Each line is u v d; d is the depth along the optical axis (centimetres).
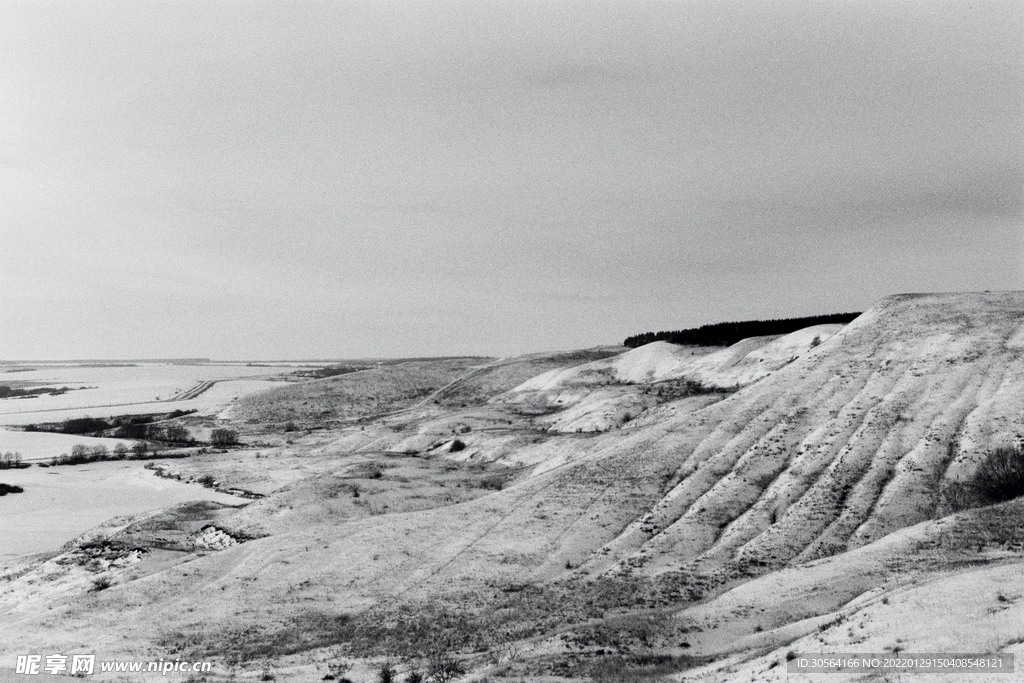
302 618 4647
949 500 5347
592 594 4625
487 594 4822
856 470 5953
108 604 5081
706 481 6247
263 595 5047
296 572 5384
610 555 5334
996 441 5809
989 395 6488
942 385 6856
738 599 4047
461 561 5412
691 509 5847
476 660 3628
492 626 4188
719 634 3612
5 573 6322
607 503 6128
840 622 3120
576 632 3756
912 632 2750
